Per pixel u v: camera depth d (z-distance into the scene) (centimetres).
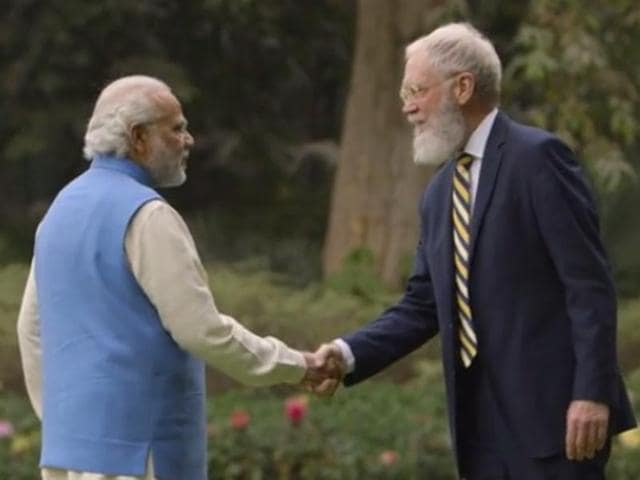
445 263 766
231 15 2497
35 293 779
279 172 2592
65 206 753
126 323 738
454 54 755
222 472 1148
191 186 2583
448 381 768
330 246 2144
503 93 1955
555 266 744
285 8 2550
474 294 758
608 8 1995
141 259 734
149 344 737
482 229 754
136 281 738
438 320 809
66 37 2403
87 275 741
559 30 1881
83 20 2397
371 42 2128
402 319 820
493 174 754
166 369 741
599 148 1909
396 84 2123
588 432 730
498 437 761
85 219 745
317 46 2609
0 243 2314
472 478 771
